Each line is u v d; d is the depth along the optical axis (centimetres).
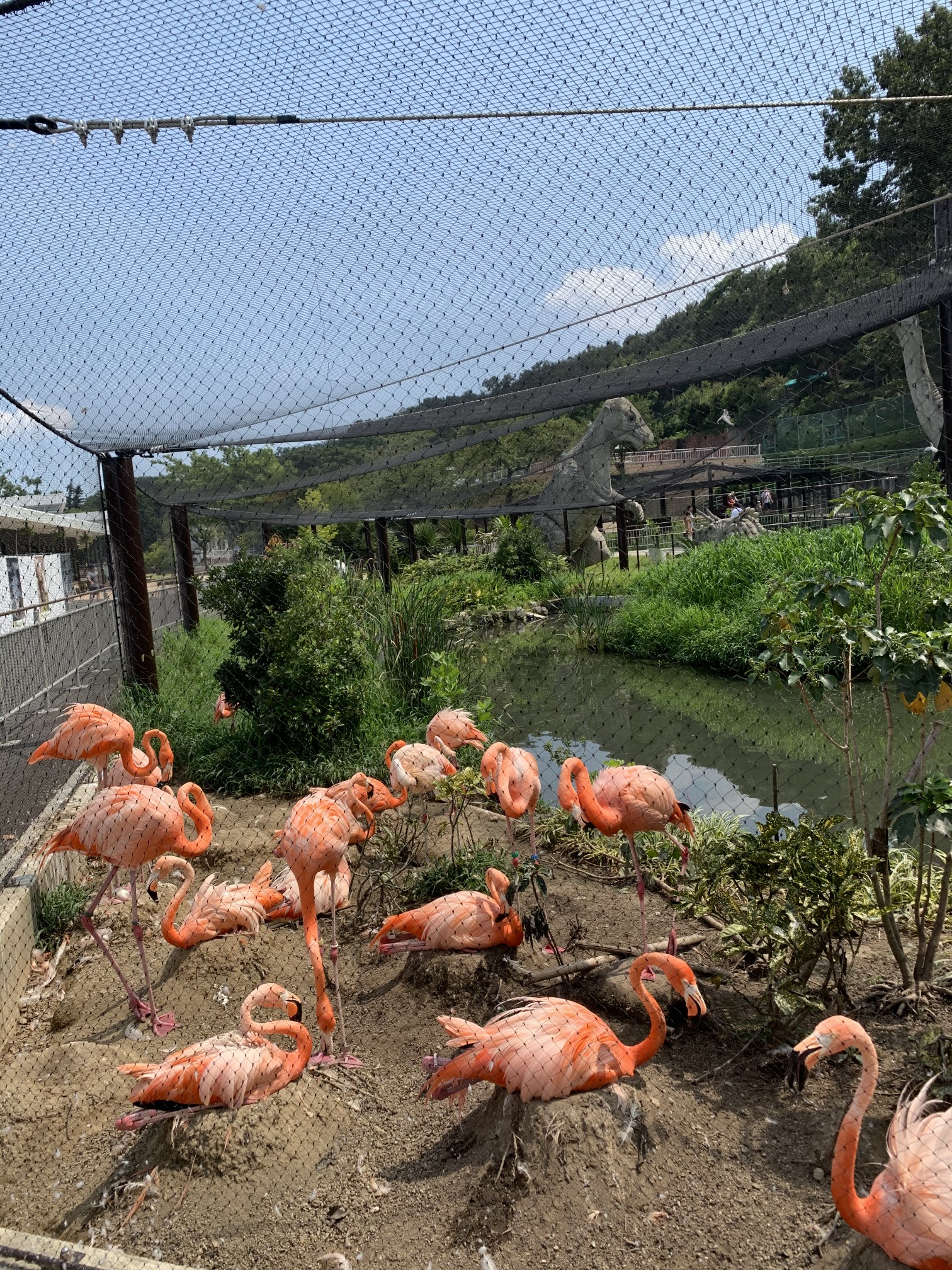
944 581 442
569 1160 318
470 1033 348
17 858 592
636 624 1745
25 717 1024
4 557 982
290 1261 310
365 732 862
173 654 1185
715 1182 323
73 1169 363
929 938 448
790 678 437
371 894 582
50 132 402
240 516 870
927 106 386
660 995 415
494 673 1548
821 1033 275
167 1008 473
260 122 387
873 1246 272
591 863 629
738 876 422
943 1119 273
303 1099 370
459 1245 306
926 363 621
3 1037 462
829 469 1303
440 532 2980
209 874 632
